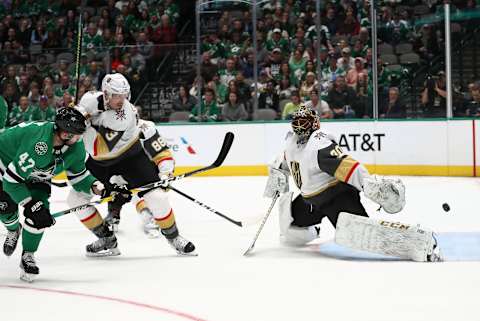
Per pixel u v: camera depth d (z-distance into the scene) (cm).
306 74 1623
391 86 1575
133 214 1086
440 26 1559
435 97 1552
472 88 1524
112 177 839
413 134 1538
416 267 667
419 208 1093
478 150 1501
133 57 1648
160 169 754
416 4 1594
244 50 1647
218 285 609
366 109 1589
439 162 1527
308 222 772
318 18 1598
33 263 634
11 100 1633
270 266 687
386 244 696
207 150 1617
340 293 572
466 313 508
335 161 696
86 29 1992
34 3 2052
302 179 730
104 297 573
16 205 682
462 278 618
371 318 499
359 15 1644
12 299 572
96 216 739
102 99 721
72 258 750
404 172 1549
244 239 855
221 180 1543
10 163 612
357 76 1588
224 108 1634
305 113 717
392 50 1583
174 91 1652
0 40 2034
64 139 618
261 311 523
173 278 640
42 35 2019
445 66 1527
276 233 894
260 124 1599
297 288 593
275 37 1653
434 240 698
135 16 2011
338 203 721
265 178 1562
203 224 985
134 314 520
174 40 2011
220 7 1697
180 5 2061
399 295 562
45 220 612
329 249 775
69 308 540
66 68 1628
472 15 1524
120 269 686
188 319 504
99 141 734
